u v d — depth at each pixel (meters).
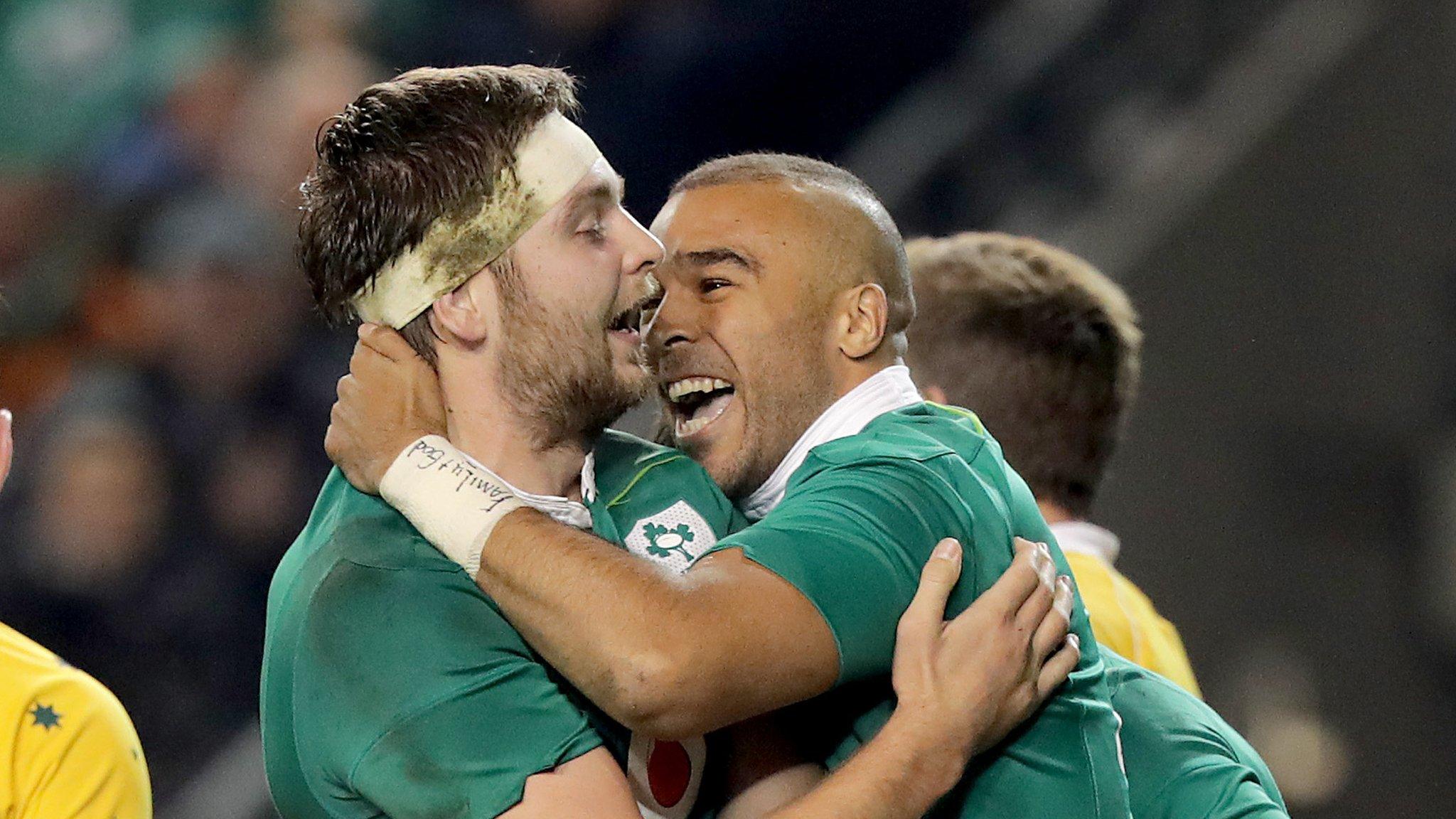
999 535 7.73
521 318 7.55
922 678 7.18
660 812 7.50
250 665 19.61
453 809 6.81
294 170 21.70
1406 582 22.77
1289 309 23.08
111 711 7.65
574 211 7.61
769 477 8.54
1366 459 22.83
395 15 22.73
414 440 7.34
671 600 6.80
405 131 7.51
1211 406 22.69
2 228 21.75
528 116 7.56
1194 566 22.42
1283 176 23.20
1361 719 22.52
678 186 8.74
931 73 23.75
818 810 6.93
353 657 6.96
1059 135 23.64
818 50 23.59
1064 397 11.08
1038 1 24.20
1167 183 22.84
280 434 20.55
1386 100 23.44
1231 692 22.52
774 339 8.31
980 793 7.59
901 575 7.26
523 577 6.98
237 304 20.69
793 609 6.95
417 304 7.52
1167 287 22.62
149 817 7.73
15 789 7.29
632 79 23.03
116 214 21.70
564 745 6.93
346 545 7.23
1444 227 23.25
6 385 20.91
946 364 11.15
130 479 19.61
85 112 22.44
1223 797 8.49
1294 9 23.83
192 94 22.11
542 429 7.67
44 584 19.25
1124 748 8.66
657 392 8.57
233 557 19.97
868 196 8.62
